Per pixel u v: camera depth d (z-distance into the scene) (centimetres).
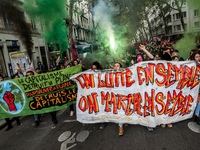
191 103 391
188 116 395
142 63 374
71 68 497
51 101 495
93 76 402
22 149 395
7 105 493
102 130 434
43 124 517
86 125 471
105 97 401
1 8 1348
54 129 471
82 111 417
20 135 468
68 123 498
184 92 384
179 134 375
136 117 386
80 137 413
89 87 407
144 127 423
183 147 330
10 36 1448
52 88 491
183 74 378
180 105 386
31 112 493
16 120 537
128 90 386
